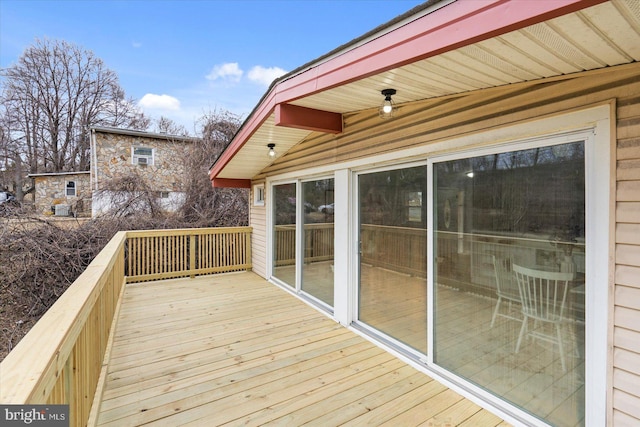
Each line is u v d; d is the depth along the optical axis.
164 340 3.45
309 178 4.75
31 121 19.66
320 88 2.46
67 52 20.27
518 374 2.18
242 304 4.68
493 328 2.32
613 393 1.72
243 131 4.45
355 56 2.07
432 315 2.77
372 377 2.73
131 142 11.72
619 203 1.68
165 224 8.65
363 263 3.70
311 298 4.73
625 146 1.65
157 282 5.92
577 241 1.86
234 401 2.40
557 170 1.95
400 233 3.16
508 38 1.35
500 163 2.25
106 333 2.93
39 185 14.66
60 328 1.28
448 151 2.61
